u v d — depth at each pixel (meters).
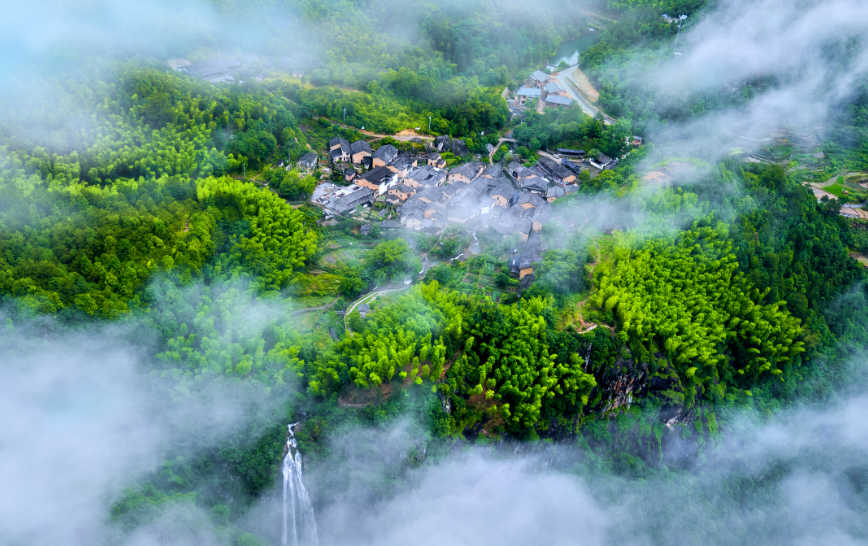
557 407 147.00
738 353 172.75
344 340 143.88
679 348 158.62
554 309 158.88
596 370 150.12
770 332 173.12
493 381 142.62
